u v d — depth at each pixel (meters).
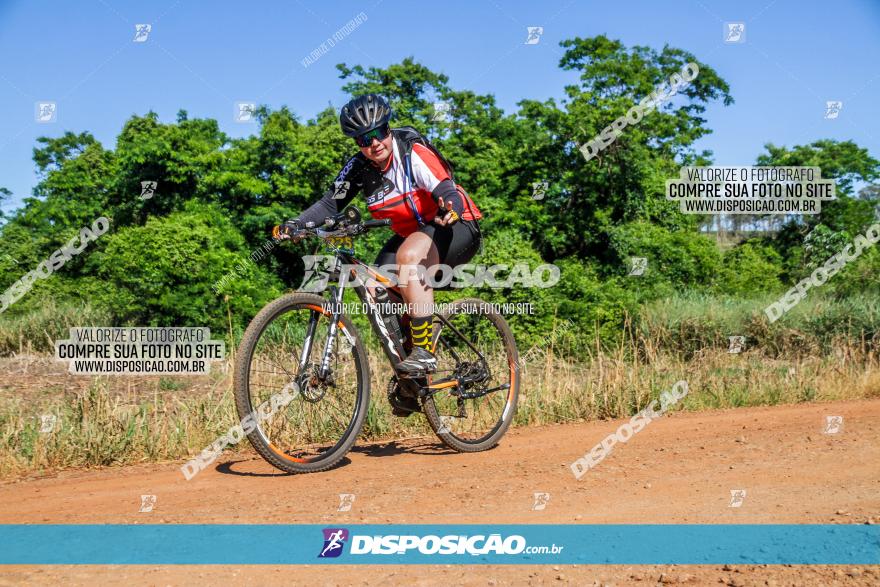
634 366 6.68
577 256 19.20
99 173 19.36
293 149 16.38
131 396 6.67
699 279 17.77
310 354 3.79
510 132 20.42
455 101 20.56
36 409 5.72
